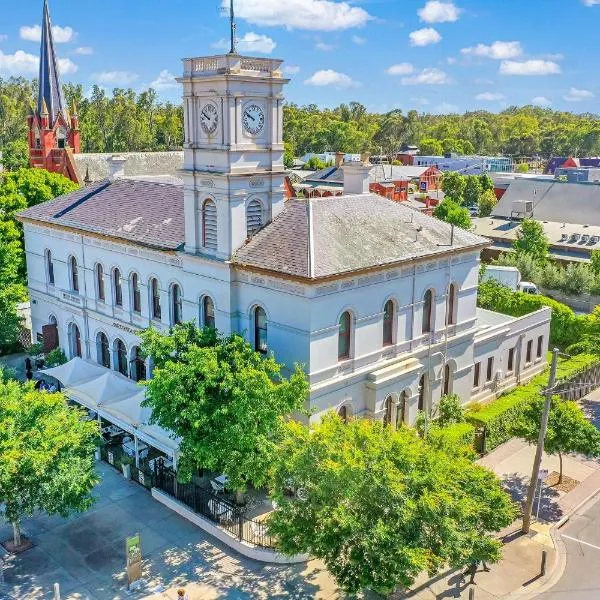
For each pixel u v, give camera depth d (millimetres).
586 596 23828
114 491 30250
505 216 88812
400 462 20531
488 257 75125
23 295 46875
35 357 45594
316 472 21062
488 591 23984
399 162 164625
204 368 25562
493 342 38969
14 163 145250
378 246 31391
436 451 21953
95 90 185625
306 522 21047
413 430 23016
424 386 34719
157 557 25719
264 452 24906
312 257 28438
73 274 42844
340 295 29281
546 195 87125
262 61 30516
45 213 44281
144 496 29938
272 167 31688
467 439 32625
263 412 25391
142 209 39188
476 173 157750
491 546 20797
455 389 36625
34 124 81562
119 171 46969
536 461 26781
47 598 23406
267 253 30094
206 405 25516
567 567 25531
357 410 31266
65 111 82562
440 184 127250
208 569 25047
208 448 25250
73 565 25250
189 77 30672
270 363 27156
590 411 39531
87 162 82062
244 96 29891
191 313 33969
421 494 19938
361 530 19484
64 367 38031
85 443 26141
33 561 25438
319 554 20578
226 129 29781
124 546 26406
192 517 28000
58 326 45094
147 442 30859
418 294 33125
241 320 31547
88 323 42062
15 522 25609
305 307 28297
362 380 31172
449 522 19312
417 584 24234
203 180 31344
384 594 19938
